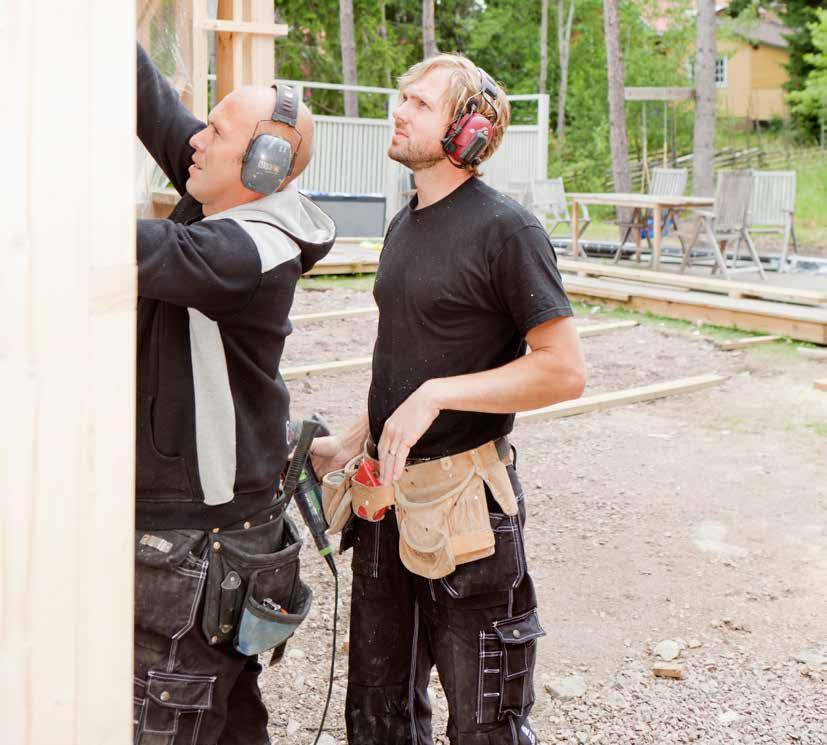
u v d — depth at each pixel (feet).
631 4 115.24
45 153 2.71
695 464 17.89
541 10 122.01
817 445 18.99
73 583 2.93
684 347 27.32
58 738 2.96
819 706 10.12
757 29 115.34
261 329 5.88
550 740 9.61
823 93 86.28
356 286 36.68
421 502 6.89
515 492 7.32
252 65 14.43
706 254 46.75
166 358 5.75
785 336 27.73
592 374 24.58
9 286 2.70
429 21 85.30
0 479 2.76
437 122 6.58
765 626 11.89
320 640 11.41
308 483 7.52
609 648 11.36
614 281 36.14
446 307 6.77
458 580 6.89
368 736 7.65
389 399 7.14
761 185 41.39
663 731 9.73
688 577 13.25
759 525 15.05
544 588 12.87
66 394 2.85
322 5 102.99
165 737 5.83
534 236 6.59
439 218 6.83
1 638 2.82
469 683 7.06
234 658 6.22
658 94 60.49
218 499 5.90
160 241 5.17
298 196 6.35
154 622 5.82
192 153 6.69
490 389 6.50
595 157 107.55
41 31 2.66
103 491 2.96
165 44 11.96
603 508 15.69
